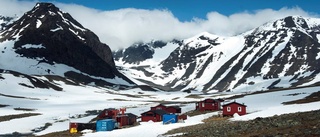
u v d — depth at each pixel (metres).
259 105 107.38
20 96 181.25
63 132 82.06
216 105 110.62
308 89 146.88
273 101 116.56
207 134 47.75
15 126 96.62
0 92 182.12
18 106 143.12
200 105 113.12
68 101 182.50
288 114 59.56
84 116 121.06
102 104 176.50
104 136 66.38
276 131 41.53
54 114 125.00
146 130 68.38
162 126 73.69
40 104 157.75
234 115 84.44
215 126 58.22
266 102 115.75
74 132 80.31
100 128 79.50
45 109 141.00
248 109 96.50
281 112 70.06
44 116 118.19
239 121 63.88
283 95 135.00
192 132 52.97
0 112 123.44
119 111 108.62
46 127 96.19
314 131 37.41
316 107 71.06
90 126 83.56
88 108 152.25
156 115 95.81
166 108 110.06
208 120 81.94
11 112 125.25
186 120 86.50
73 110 141.38
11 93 187.12
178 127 68.19
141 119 97.94
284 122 47.66
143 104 177.00
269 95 143.75
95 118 111.25
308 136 35.53
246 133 43.88
